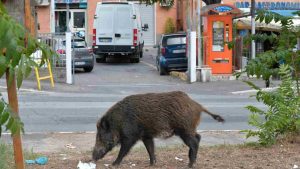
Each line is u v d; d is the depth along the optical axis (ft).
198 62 109.50
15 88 18.25
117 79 116.06
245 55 108.17
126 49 146.51
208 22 110.11
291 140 35.70
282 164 29.89
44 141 46.16
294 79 35.47
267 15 36.32
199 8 110.01
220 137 48.06
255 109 36.22
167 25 190.90
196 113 28.71
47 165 30.60
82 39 130.11
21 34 13.15
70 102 75.15
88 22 187.73
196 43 111.14
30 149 40.88
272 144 35.22
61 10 186.80
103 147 29.07
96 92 91.66
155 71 132.57
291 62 35.32
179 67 123.75
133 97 28.81
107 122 28.76
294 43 35.94
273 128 34.47
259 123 36.22
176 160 32.04
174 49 123.44
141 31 157.89
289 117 34.50
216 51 110.32
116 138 28.81
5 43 12.59
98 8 146.51
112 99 79.56
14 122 14.33
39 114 63.41
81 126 55.16
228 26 109.50
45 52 15.02
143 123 28.27
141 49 159.53
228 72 110.52
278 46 36.42
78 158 33.76
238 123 57.52
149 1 140.36
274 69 35.37
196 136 29.45
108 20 145.79
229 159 31.55
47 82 101.65
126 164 30.55
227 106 71.67
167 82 110.32
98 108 68.90
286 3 168.66
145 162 31.35
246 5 164.76
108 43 146.10
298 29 35.99
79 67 125.90
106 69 136.26
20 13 19.07
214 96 86.12
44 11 184.03
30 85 94.73
